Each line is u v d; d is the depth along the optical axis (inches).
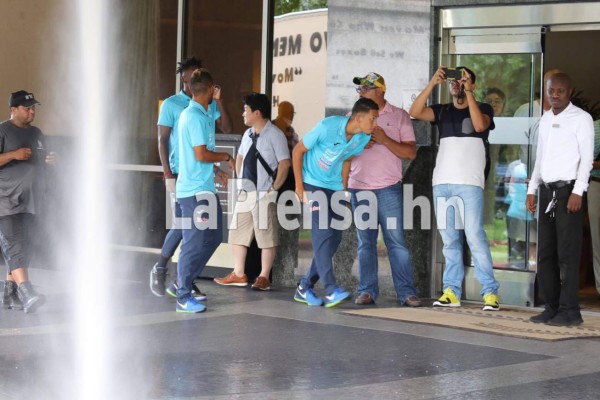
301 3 435.2
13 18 537.0
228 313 368.2
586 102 534.0
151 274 402.9
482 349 310.2
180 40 476.7
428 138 404.5
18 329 335.6
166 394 253.9
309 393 255.8
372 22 411.2
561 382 269.4
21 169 364.2
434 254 409.7
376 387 262.2
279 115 443.8
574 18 381.7
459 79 373.7
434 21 403.5
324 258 380.2
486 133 382.9
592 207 427.8
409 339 324.2
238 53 455.8
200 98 366.3
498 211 401.7
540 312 380.8
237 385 263.3
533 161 394.9
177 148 400.5
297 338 324.2
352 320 356.2
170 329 337.1
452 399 251.0
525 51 392.5
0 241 368.8
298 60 436.8
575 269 346.9
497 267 402.0
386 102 388.2
